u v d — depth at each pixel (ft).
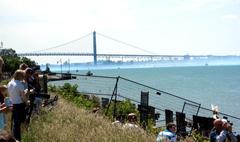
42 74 62.85
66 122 40.68
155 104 116.98
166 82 353.31
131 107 54.13
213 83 341.21
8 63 200.54
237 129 86.69
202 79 431.02
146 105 52.60
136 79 424.87
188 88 265.34
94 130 36.83
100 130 36.40
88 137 34.50
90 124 40.14
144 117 49.67
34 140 34.42
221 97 192.34
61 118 42.01
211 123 49.03
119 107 53.47
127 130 36.94
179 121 49.62
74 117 42.93
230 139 37.50
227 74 604.49
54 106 48.85
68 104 54.39
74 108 49.16
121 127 38.65
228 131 37.58
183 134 47.65
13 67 200.64
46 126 37.47
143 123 45.39
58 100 56.13
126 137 35.01
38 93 43.60
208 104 156.56
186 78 458.09
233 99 179.93
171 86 286.25
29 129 36.73
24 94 35.32
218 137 37.29
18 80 35.29
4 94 29.37
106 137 34.50
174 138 36.11
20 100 35.12
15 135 34.27
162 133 36.06
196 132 49.39
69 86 74.74
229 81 380.78
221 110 134.62
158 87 270.26
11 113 37.93
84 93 73.61
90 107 59.98
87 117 42.78
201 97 192.24
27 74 39.24
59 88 76.84
